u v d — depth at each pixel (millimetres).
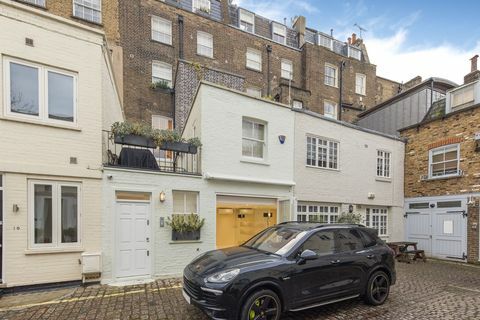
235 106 9547
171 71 16547
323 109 20844
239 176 9352
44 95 6781
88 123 7250
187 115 12836
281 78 18203
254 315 4430
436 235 12570
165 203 7977
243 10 19781
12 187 6312
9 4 6418
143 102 15578
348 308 5629
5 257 6176
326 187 11656
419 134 13789
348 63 22500
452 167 12211
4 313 5207
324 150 11852
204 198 8633
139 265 7539
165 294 6297
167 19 16688
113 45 14828
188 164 9484
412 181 13922
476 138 11250
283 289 4664
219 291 4246
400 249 11727
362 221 12727
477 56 15273
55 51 6938
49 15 6852
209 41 17766
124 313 5230
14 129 6395
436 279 8258
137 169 7664
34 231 6512
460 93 12469
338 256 5414
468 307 5793
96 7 14898
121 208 7465
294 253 5023
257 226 10664
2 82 6320
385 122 16953
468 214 11375
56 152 6812
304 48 20938
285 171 10555
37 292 6336
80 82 7219
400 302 6055
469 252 11211
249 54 19062
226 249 5789
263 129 10359
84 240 6961
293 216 10547
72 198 6980
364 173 12961
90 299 5941
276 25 20922
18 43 6504
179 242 8031
